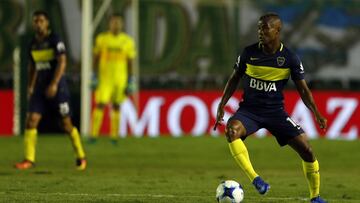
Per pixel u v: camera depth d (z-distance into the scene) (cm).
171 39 8206
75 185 4062
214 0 8256
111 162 5675
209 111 7994
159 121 7931
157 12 8181
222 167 5506
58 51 4672
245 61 3178
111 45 6881
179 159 6003
